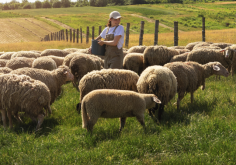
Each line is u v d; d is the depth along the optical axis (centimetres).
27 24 7106
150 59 880
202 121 489
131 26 6812
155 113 578
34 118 502
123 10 11469
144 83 538
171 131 445
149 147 398
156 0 15838
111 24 594
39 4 17900
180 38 2517
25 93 486
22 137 439
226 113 548
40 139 443
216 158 355
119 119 541
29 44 2708
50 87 620
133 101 466
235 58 927
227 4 14712
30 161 355
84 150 395
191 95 657
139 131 466
